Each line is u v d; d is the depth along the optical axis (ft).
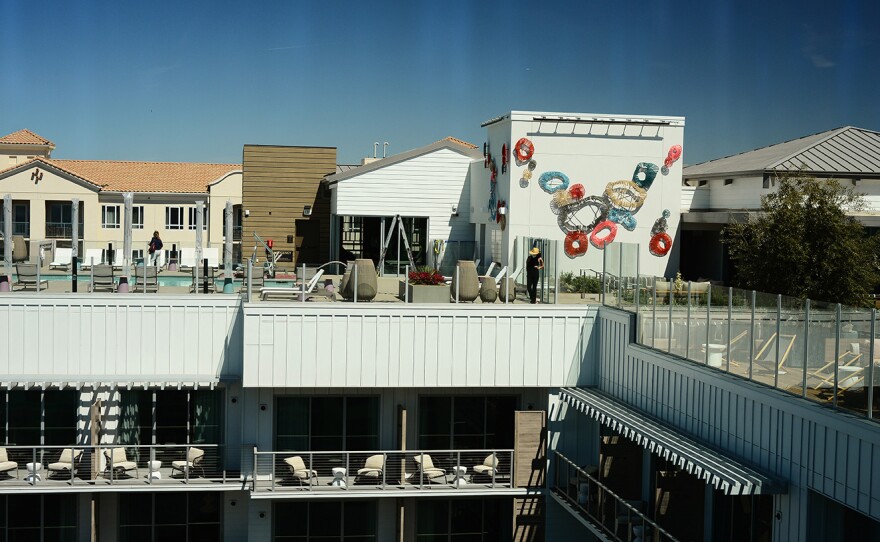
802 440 61.41
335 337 91.86
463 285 96.43
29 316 92.32
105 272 100.42
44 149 288.92
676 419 78.59
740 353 69.87
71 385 91.45
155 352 93.91
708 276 139.85
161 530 97.86
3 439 95.09
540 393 98.68
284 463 95.30
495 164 132.87
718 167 147.43
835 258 105.91
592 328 95.76
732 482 61.98
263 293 95.30
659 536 76.43
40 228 217.15
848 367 57.72
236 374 94.94
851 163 126.62
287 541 98.32
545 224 126.21
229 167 246.88
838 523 60.70
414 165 146.00
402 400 97.55
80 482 92.32
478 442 99.14
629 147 127.54
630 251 90.38
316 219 168.66
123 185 226.38
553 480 95.35
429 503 100.12
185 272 110.73
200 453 95.14
